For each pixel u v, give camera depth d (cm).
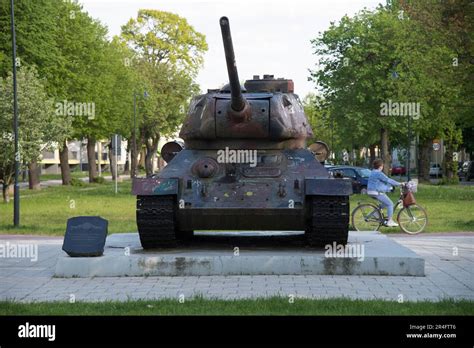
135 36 7625
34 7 4447
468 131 6500
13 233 2283
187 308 983
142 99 6944
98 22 5991
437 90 3709
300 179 1403
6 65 4288
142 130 7800
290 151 1466
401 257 1325
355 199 3878
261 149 1471
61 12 5066
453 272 1370
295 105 1530
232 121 1438
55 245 1902
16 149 2530
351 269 1332
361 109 4781
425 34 3209
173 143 1619
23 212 3173
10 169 3862
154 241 1410
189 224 1408
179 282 1261
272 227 1410
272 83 1609
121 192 4950
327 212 1365
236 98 1391
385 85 4612
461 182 6469
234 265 1337
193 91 7612
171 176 1413
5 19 4378
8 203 3769
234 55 1302
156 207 1376
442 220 2720
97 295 1138
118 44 6794
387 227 2336
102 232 1366
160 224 1380
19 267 1469
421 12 3009
